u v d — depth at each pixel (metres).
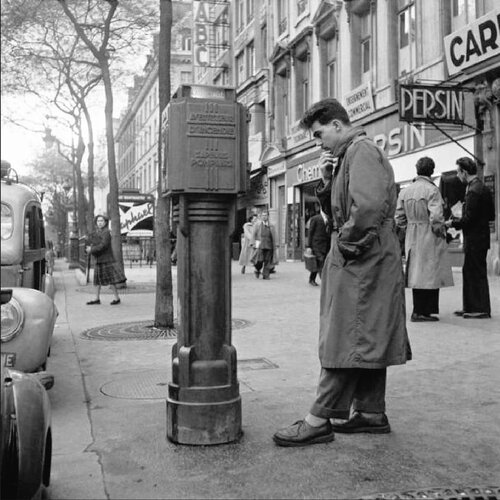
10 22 15.68
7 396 2.80
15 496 2.76
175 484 3.22
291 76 27.23
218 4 36.34
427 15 16.53
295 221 26.83
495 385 5.06
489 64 13.68
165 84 8.83
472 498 3.00
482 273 8.25
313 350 6.77
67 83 22.83
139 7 17.30
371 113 19.31
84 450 3.74
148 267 26.58
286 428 3.79
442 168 15.89
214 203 3.77
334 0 22.19
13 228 5.39
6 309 4.35
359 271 3.64
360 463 3.46
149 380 5.59
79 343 7.54
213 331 3.79
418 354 6.22
